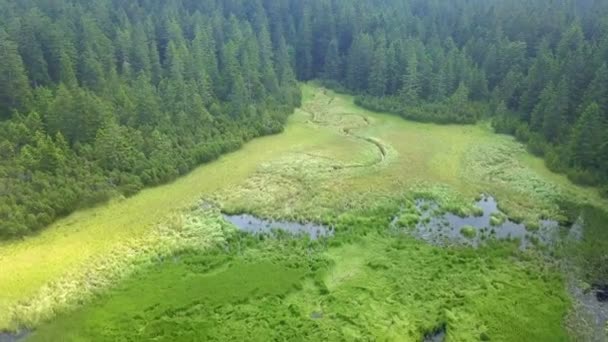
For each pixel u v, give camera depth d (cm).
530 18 9800
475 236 5253
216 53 9531
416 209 5806
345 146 7700
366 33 10569
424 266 4709
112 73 7456
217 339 3828
